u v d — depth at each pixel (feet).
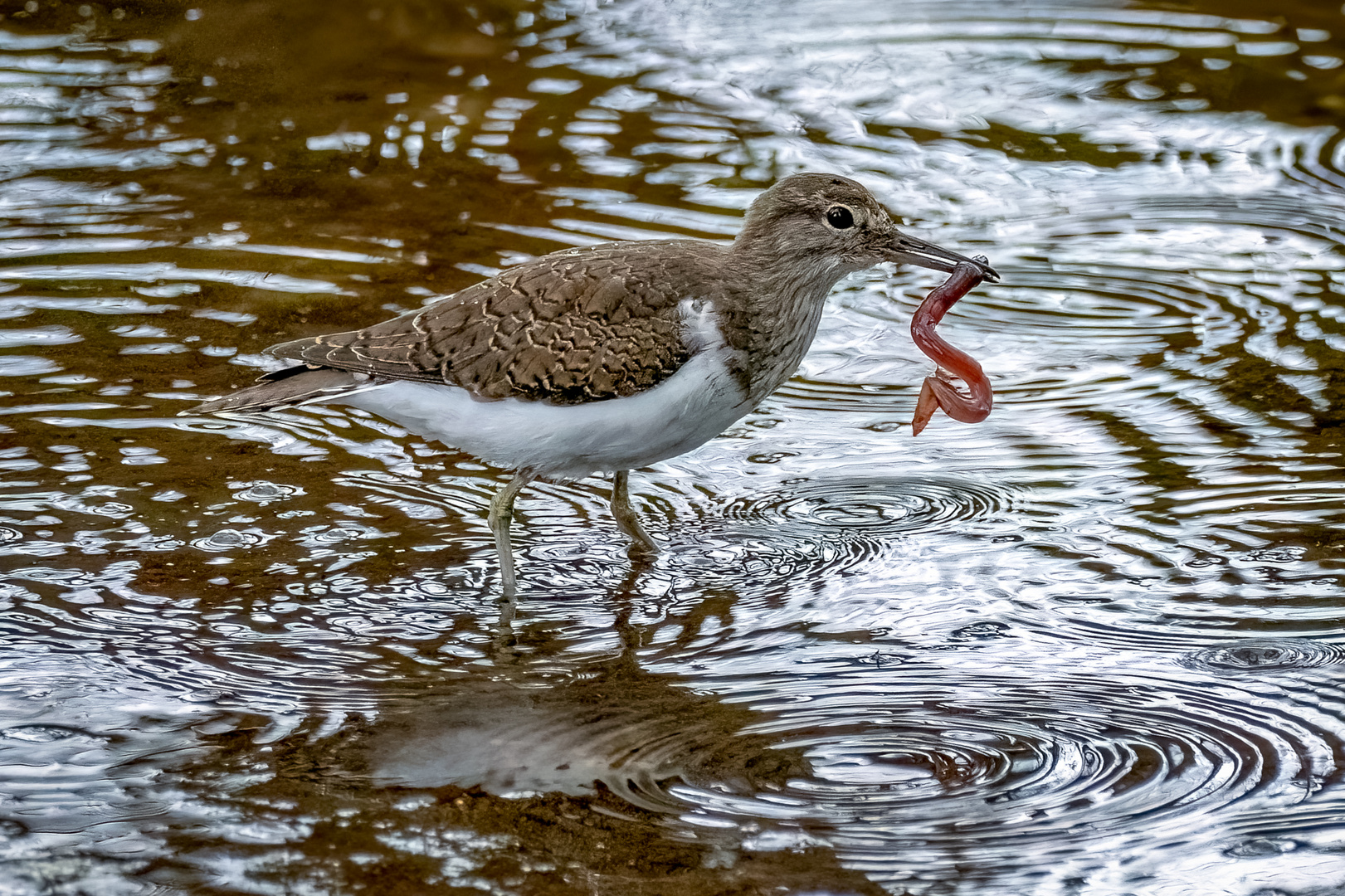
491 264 49.62
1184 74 65.87
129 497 37.76
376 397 35.04
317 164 56.85
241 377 43.04
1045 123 62.03
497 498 35.42
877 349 47.09
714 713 30.09
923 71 66.49
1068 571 35.32
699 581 35.50
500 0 71.61
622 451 34.78
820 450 41.60
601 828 26.30
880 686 30.96
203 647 31.99
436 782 27.58
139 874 24.66
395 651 32.27
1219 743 28.63
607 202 54.13
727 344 34.09
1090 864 25.25
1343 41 68.54
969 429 42.29
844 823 26.45
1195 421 42.06
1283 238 53.21
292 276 48.78
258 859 25.18
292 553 35.99
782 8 73.00
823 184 35.04
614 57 67.10
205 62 64.75
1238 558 35.55
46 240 50.75
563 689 30.99
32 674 30.58
